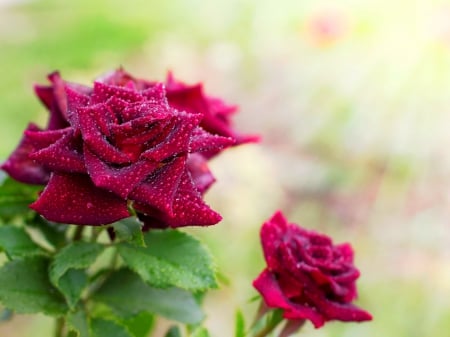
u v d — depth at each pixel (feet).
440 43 7.27
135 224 1.34
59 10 8.21
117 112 1.29
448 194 5.93
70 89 1.36
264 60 7.90
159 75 7.60
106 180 1.23
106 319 1.48
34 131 1.41
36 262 1.45
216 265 1.43
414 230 5.61
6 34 7.52
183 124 1.27
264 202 5.48
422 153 6.45
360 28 7.67
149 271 1.41
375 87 7.18
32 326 4.17
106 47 7.64
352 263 1.61
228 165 5.64
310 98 7.25
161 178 1.27
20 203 1.55
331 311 1.51
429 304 4.67
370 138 6.65
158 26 8.22
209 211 1.29
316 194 6.08
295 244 1.55
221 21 8.39
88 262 1.40
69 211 1.27
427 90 6.97
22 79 6.75
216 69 7.89
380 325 4.44
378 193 6.05
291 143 6.71
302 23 8.07
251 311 4.33
